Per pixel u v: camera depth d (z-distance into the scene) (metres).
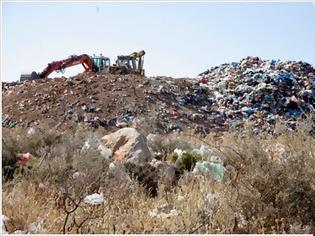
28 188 8.78
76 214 7.54
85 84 46.41
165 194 9.34
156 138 16.78
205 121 40.50
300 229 6.91
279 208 7.57
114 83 46.50
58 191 8.71
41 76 52.28
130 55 52.50
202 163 11.73
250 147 8.61
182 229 7.08
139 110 41.03
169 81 48.94
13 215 7.38
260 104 43.09
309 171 7.86
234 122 39.16
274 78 46.25
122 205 8.48
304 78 48.56
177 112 40.88
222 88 47.81
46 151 12.16
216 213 7.54
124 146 13.36
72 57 51.72
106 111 41.06
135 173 10.91
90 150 11.75
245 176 7.95
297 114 41.59
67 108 41.50
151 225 7.54
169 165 11.98
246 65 51.91
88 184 9.27
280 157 8.64
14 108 42.19
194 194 8.97
